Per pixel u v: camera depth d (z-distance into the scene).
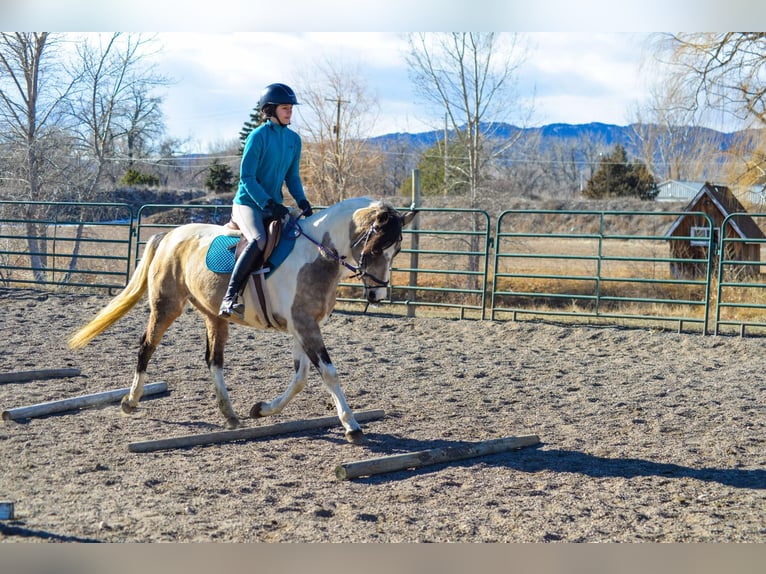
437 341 11.38
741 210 22.41
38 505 4.55
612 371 9.45
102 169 21.39
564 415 7.32
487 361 9.97
